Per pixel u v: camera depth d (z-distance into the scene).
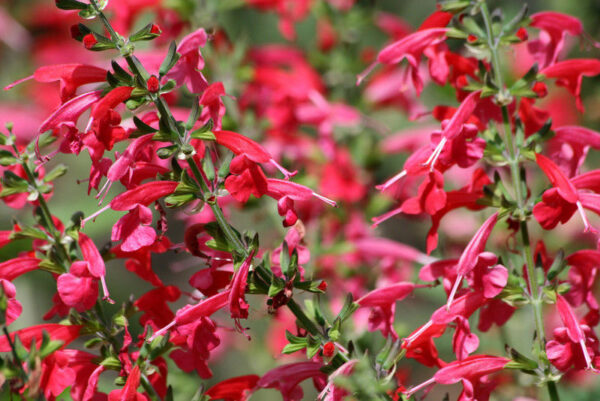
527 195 0.86
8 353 0.82
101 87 0.83
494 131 0.85
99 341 0.84
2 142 0.83
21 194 0.84
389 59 0.85
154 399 0.83
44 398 0.81
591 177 0.84
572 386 1.06
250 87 1.07
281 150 1.06
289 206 0.81
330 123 1.08
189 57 0.82
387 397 0.82
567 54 1.11
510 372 0.97
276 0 1.08
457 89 0.86
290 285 0.81
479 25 0.86
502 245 0.97
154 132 0.81
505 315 0.86
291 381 0.84
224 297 0.82
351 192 1.07
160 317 0.85
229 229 0.82
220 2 1.05
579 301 0.86
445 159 0.84
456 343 0.84
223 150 0.93
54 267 0.83
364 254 1.06
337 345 0.83
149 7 1.01
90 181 0.81
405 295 0.86
